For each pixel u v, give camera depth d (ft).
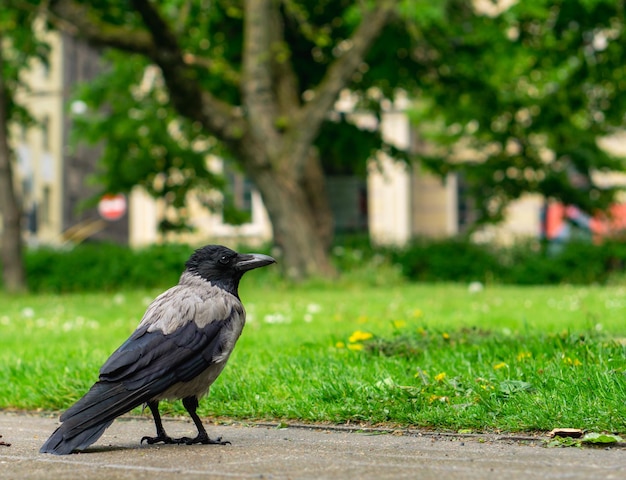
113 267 82.48
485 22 84.79
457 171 99.96
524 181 99.19
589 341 24.57
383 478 13.60
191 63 71.61
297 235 73.67
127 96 96.27
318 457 15.60
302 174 74.69
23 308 55.77
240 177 131.23
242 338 32.71
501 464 14.58
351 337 27.58
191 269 17.12
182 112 71.51
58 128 164.96
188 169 99.76
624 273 84.38
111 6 78.89
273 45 75.20
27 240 144.66
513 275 87.97
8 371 26.08
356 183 136.87
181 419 20.65
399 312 44.83
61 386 23.16
